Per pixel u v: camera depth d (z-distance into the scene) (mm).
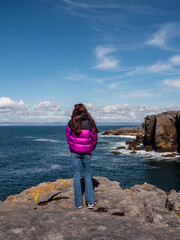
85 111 3957
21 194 5059
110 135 93312
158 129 39812
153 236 2754
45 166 30078
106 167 28609
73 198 4680
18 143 63031
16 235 2816
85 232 2895
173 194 4605
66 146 55219
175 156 35969
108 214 3678
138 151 42625
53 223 3191
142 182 21922
